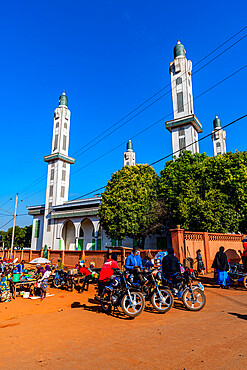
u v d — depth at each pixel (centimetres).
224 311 681
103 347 442
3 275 1009
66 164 4847
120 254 1537
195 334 493
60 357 403
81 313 730
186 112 3628
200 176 2200
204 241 1452
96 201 3669
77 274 1249
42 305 880
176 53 3912
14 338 510
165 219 2691
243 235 1675
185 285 738
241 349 410
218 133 6388
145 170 2836
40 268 1070
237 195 1955
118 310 737
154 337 485
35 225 4700
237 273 1055
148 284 762
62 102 5025
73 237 4203
